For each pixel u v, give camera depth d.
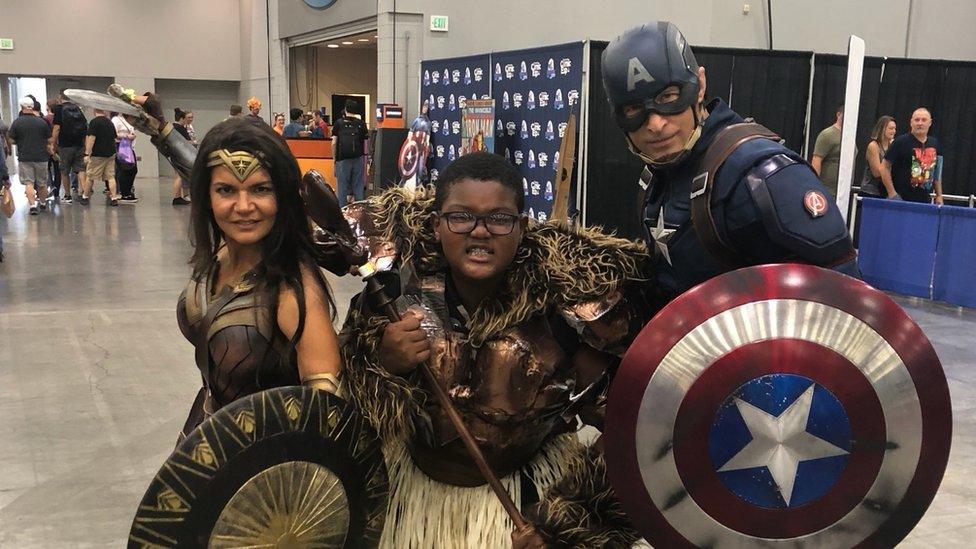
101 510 2.87
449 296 1.57
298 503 1.38
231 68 20.02
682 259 1.57
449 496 1.60
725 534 1.38
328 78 17.06
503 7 10.84
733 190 1.44
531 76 7.74
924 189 6.85
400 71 10.73
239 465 1.32
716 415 1.35
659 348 1.36
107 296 6.08
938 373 1.36
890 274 6.62
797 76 7.80
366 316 1.54
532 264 1.54
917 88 8.58
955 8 11.99
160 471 1.28
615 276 1.57
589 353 1.58
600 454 1.63
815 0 11.48
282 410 1.35
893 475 1.37
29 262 7.44
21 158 11.09
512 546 1.52
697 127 1.53
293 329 1.49
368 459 1.46
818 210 1.40
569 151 6.85
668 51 1.49
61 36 18.55
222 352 1.49
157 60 19.41
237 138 1.46
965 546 2.77
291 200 1.51
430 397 1.54
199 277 1.57
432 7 10.67
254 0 18.38
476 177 1.45
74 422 3.64
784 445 1.36
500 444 1.55
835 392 1.35
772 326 1.34
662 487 1.38
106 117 12.24
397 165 10.20
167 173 20.58
